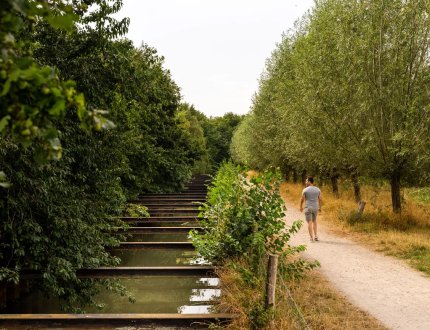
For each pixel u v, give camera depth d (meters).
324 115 16.22
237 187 9.67
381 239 12.28
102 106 10.59
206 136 115.31
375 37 14.31
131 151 19.22
